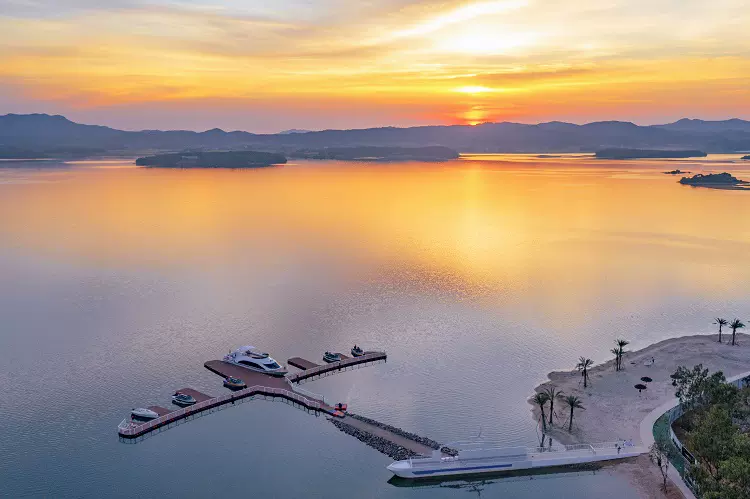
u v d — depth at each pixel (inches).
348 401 5123.0
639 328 6761.8
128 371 5610.2
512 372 5615.2
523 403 5014.8
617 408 4879.4
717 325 6870.1
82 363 5757.9
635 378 5418.3
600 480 4028.1
